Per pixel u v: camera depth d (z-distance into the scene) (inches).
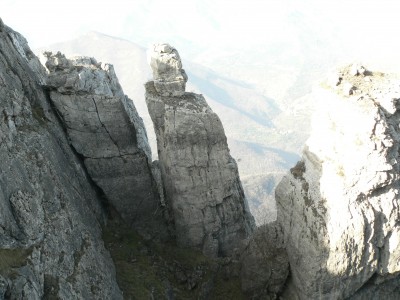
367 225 1229.1
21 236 1006.4
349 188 1216.8
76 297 1067.9
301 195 1342.3
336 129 1233.4
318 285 1302.9
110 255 1482.5
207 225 1704.0
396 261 1282.0
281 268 1461.6
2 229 963.3
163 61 1626.5
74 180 1421.0
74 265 1131.3
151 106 1668.3
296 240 1371.8
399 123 1195.3
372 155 1165.1
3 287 863.1
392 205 1230.9
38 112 1429.6
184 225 1696.6
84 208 1401.3
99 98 1545.3
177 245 1737.2
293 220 1390.3
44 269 1016.9
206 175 1660.9
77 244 1193.4
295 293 1435.8
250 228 1909.4
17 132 1179.9
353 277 1285.7
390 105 1173.1
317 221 1274.6
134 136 1632.6
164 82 1651.1
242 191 1872.5
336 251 1246.3
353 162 1194.0
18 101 1261.1
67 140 1561.3
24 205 1038.4
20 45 1648.6
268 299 1530.5
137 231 1724.9
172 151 1615.4
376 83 1251.2
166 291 1499.8
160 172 1823.3
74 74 1561.3
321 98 1275.8
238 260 1684.3
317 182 1302.9
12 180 1043.9
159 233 1753.2
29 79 1437.0
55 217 1144.8
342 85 1255.5
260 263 1528.1
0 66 1238.3
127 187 1678.2
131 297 1370.6
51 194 1173.1
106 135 1593.3
